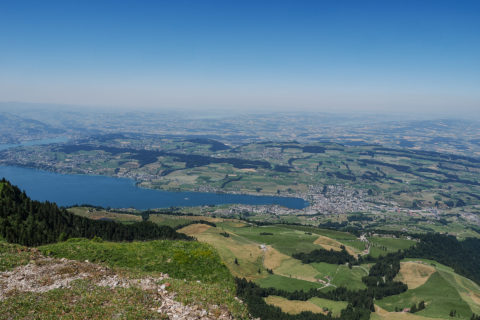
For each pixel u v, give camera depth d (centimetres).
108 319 2589
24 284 3297
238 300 3675
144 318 2692
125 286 3406
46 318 2555
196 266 5144
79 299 2936
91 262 4709
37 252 4675
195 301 3200
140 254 5284
